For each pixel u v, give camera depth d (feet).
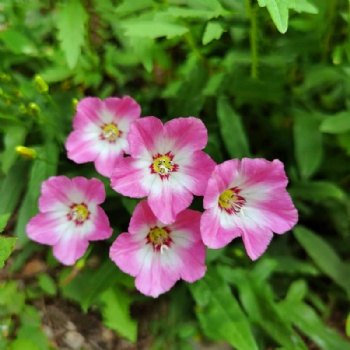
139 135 0.33
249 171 0.33
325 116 0.45
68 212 0.38
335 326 0.43
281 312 0.41
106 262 0.40
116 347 0.41
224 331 0.37
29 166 0.44
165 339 0.41
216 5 0.38
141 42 0.44
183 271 0.35
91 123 0.39
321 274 0.45
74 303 0.42
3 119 0.43
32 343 0.39
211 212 0.32
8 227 0.44
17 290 0.42
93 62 0.47
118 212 0.43
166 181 0.34
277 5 0.31
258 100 0.46
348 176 0.46
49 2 0.46
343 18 0.42
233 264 0.42
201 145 0.33
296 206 0.45
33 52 0.48
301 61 0.47
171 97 0.46
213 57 0.47
